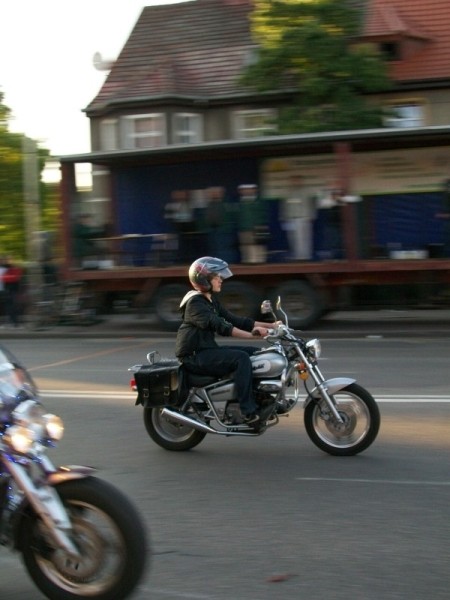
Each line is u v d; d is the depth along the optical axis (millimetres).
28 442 5375
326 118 30703
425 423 11289
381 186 25891
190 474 9258
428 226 25609
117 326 26719
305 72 30516
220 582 6203
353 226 23531
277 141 24016
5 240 41250
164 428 10383
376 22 33906
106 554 5480
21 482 5453
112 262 26281
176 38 38531
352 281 23703
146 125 36312
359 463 9445
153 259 26031
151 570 6465
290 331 10031
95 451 10391
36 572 5633
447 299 23516
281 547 6887
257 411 9570
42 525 5566
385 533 7141
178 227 25719
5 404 5574
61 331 25531
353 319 26391
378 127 30656
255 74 31188
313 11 30203
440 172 25422
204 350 9812
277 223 26297
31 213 27203
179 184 27547
